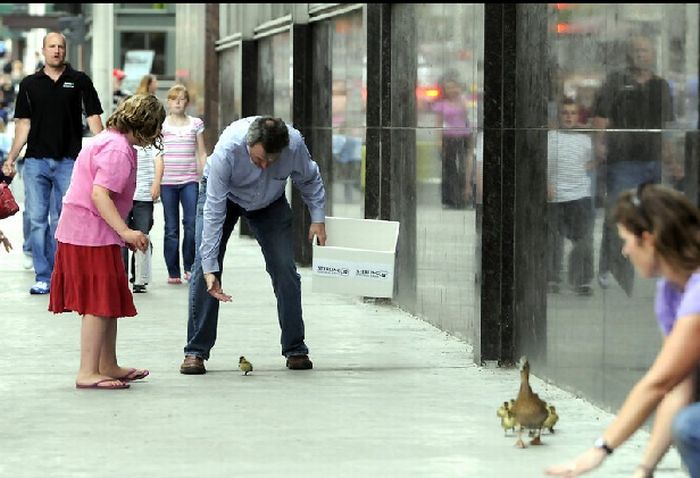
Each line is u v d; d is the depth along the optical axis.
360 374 13.30
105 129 12.53
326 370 13.52
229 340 15.48
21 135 19.59
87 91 19.75
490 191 13.56
